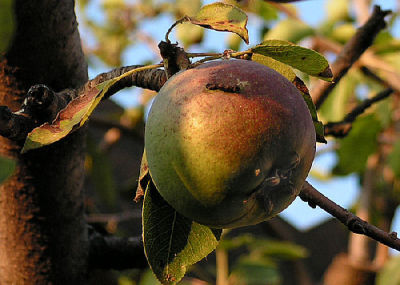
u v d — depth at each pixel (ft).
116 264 3.58
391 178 4.90
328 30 4.76
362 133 4.78
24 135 3.13
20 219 3.42
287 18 4.91
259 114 2.93
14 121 3.11
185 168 2.94
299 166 2.98
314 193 3.16
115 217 4.09
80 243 3.52
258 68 2.99
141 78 3.21
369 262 4.61
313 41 4.56
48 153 3.34
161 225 3.14
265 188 2.95
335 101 4.50
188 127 2.94
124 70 3.21
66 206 3.44
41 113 3.13
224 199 2.95
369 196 4.89
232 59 3.03
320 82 3.67
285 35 4.50
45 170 3.36
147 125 3.00
